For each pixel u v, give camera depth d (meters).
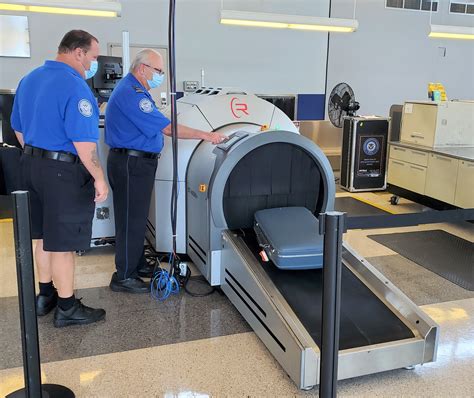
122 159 3.11
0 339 2.65
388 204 6.18
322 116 8.82
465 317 3.02
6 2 4.50
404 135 6.09
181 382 2.30
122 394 2.21
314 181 3.26
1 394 2.18
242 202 3.16
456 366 2.48
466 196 4.94
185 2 7.61
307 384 2.19
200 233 3.34
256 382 2.31
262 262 2.82
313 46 8.48
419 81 9.41
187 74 7.87
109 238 4.10
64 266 2.73
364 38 8.77
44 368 2.40
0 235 4.43
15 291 3.28
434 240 4.57
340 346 2.23
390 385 2.31
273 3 8.05
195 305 3.12
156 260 3.54
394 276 3.69
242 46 8.07
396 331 2.37
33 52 6.97
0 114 4.38
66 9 4.80
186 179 3.61
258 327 2.63
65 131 2.49
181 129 3.14
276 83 8.41
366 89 9.04
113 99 3.09
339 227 1.59
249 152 3.01
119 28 7.34
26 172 2.59
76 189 2.58
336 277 1.63
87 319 2.85
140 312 3.01
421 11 9.02
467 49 9.60
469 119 5.67
